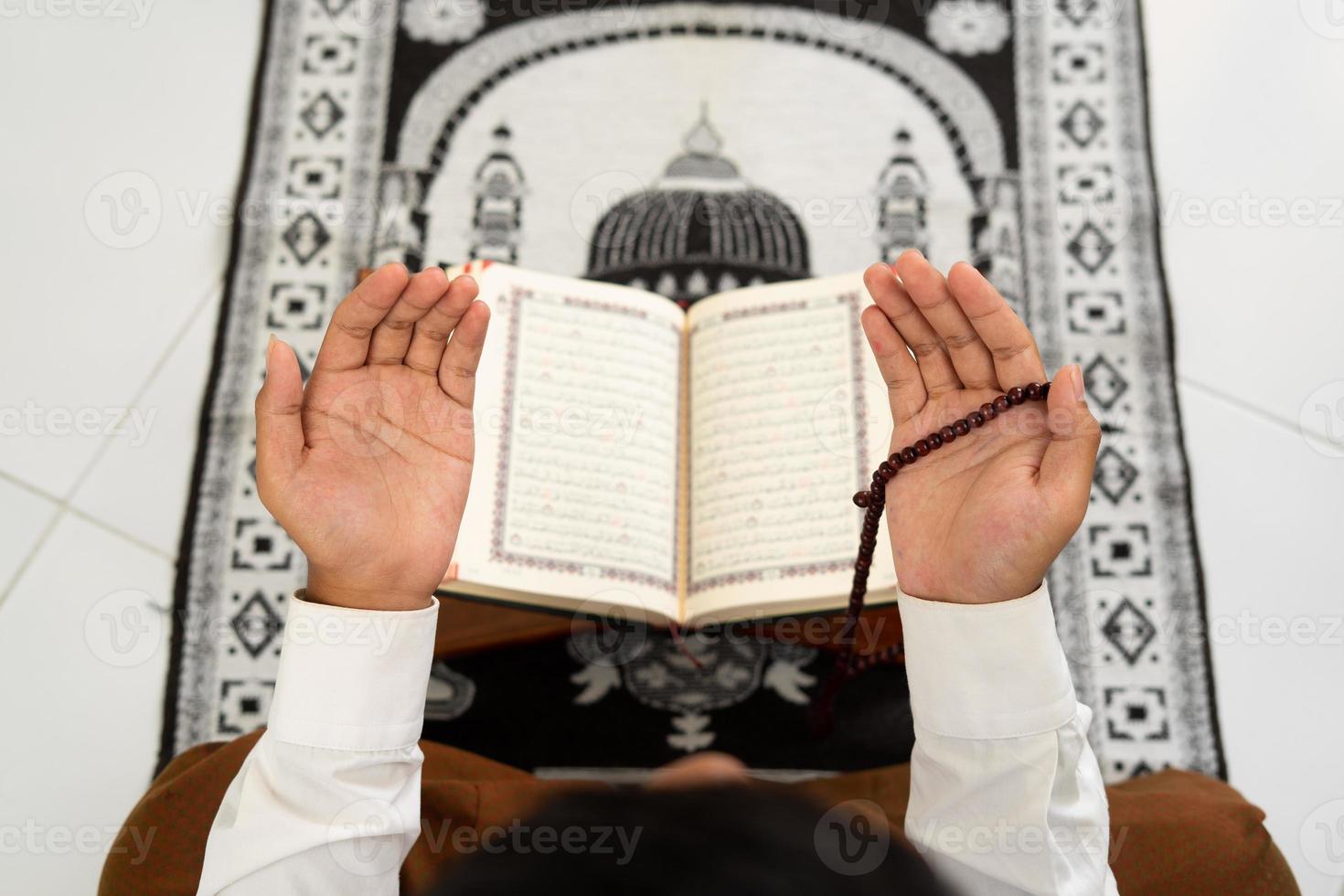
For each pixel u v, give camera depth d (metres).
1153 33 2.04
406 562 0.81
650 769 1.64
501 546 1.32
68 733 1.62
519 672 1.68
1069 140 1.99
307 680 0.76
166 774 1.26
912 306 0.83
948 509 0.81
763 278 1.90
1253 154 1.96
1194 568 1.72
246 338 1.86
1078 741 0.76
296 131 1.99
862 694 1.67
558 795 0.47
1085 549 1.74
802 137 2.00
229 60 2.03
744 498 1.38
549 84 2.03
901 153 1.99
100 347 1.83
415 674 0.78
